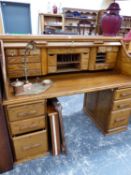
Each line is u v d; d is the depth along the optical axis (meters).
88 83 1.42
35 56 1.35
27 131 1.25
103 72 1.75
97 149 1.53
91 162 1.38
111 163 1.38
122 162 1.40
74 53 1.50
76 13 5.46
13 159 1.31
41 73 1.45
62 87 1.31
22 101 1.08
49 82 1.37
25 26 5.70
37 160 1.39
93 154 1.47
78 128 1.84
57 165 1.34
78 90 1.26
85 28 5.38
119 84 1.43
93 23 5.44
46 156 1.43
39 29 5.69
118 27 1.66
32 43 1.18
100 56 1.65
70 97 2.64
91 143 1.61
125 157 1.45
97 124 1.87
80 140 1.65
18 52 1.28
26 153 1.34
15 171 1.28
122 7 6.11
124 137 1.72
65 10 5.36
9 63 1.29
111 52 1.67
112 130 1.72
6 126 1.12
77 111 2.21
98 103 1.79
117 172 1.30
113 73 1.73
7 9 5.18
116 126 1.72
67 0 5.68
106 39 1.57
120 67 1.72
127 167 1.35
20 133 1.23
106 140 1.66
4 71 1.02
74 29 5.64
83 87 1.33
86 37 1.48
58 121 1.29
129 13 6.36
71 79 1.50
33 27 5.75
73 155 1.45
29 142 1.29
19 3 5.20
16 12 5.34
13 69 1.32
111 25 1.62
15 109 1.10
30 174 1.26
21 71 1.36
